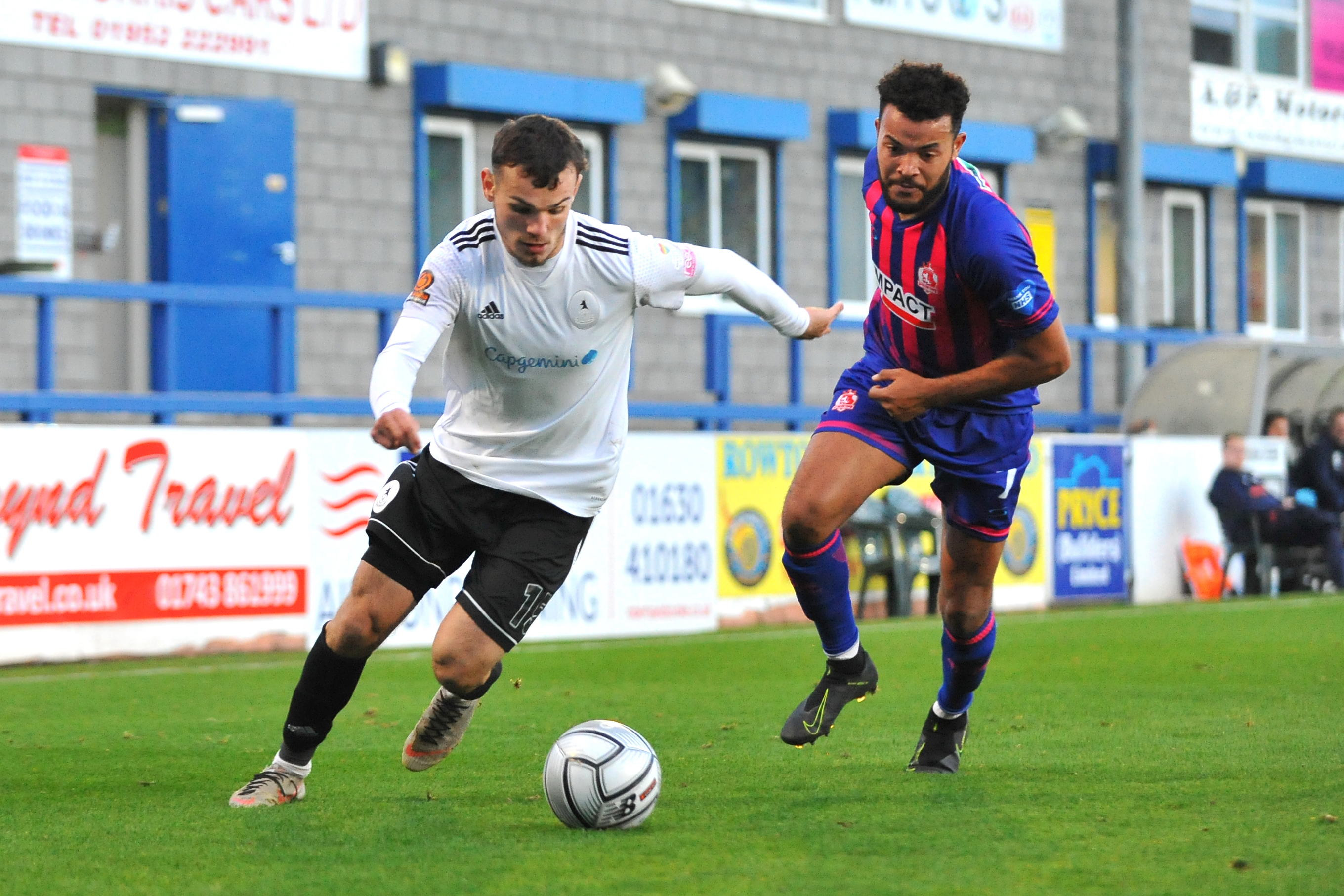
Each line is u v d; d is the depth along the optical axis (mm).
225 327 42562
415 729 16094
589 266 14398
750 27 53062
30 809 15562
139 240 42344
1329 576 47719
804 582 16016
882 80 14984
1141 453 45344
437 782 17109
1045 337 15172
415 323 14148
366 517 33438
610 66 50000
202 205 42281
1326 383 51594
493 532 14977
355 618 14883
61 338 40781
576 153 13641
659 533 36688
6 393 30500
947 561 16562
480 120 47875
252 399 33375
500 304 14297
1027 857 12938
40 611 29422
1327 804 15297
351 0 44812
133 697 25047
